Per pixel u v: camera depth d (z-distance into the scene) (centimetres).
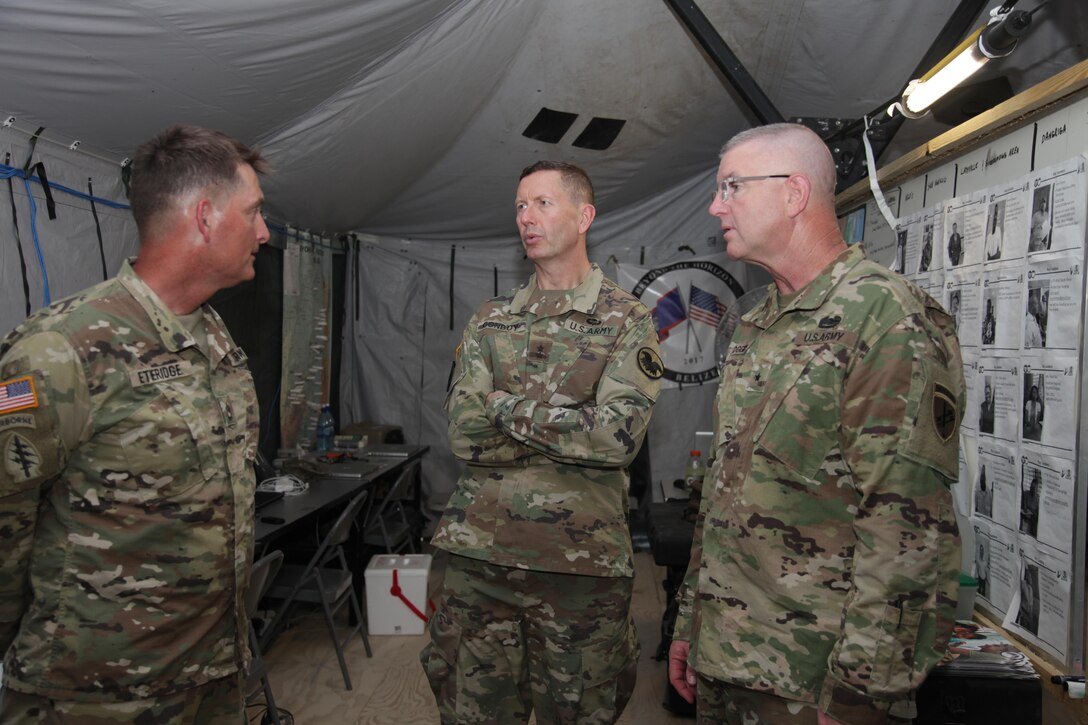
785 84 376
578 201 162
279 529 248
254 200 116
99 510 103
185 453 108
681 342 494
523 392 158
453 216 473
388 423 509
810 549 106
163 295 112
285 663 297
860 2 296
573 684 151
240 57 235
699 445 299
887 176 214
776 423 110
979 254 166
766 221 117
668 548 251
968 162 175
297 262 438
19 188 232
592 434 140
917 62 315
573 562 147
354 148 342
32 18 186
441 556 437
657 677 282
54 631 102
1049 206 142
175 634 109
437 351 512
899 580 93
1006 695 129
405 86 304
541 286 167
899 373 97
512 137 386
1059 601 135
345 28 244
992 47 170
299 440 441
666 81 364
